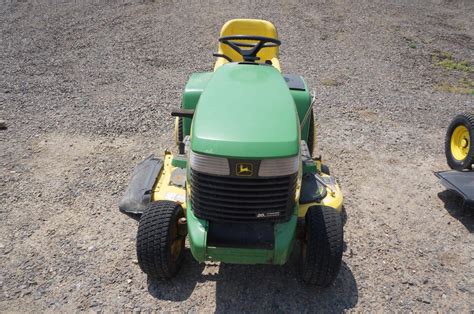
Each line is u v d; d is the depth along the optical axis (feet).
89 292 10.24
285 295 10.38
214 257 9.25
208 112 9.02
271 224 9.29
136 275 10.78
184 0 40.34
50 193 13.87
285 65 28.02
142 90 22.59
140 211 12.80
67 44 29.40
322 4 42.47
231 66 11.20
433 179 15.85
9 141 16.94
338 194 11.76
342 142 18.16
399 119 20.93
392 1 46.06
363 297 10.43
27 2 38.24
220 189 8.68
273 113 9.00
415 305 10.28
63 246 11.66
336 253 9.39
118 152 16.49
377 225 13.14
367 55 31.22
